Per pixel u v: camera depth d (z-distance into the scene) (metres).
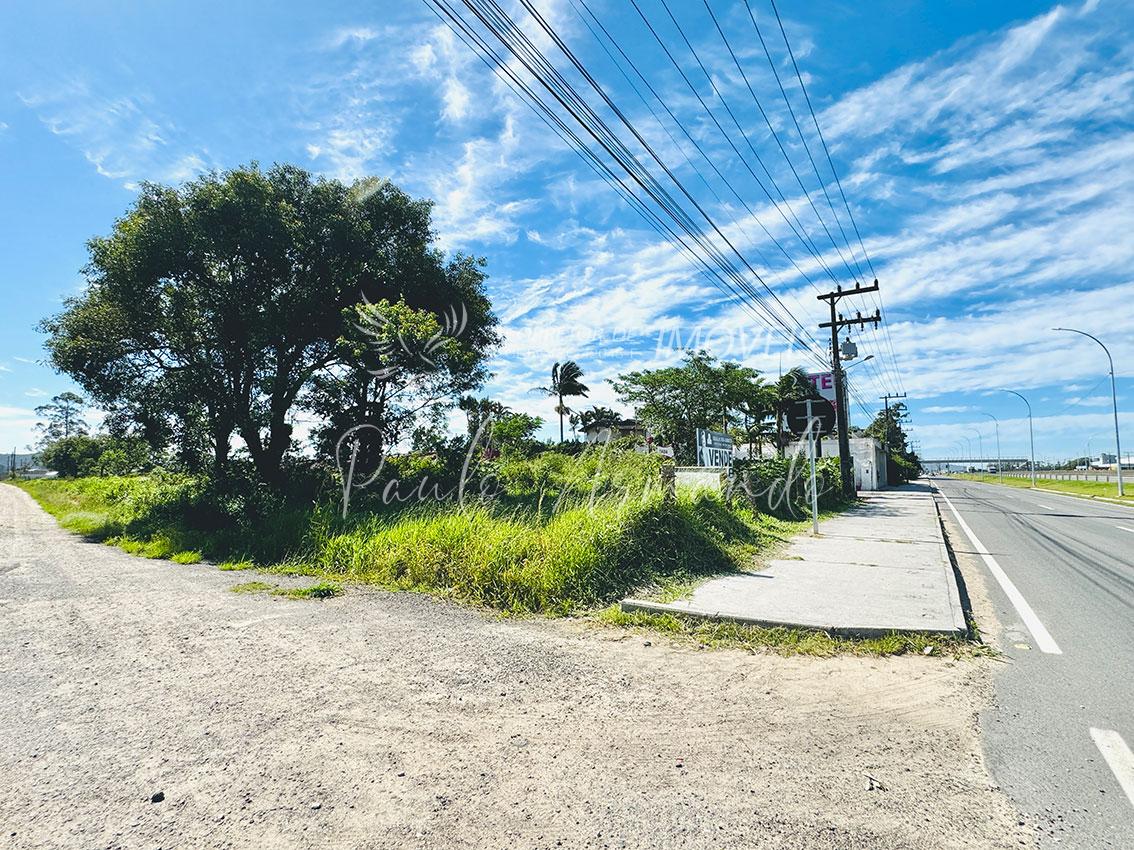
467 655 4.73
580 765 2.95
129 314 15.34
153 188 14.98
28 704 3.75
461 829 2.42
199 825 2.45
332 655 4.72
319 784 2.77
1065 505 24.62
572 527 7.43
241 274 16.08
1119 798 2.65
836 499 20.75
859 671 4.36
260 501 14.56
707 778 2.83
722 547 8.62
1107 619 5.89
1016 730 3.35
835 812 2.54
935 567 8.02
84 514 20.78
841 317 24.56
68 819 2.49
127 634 5.39
